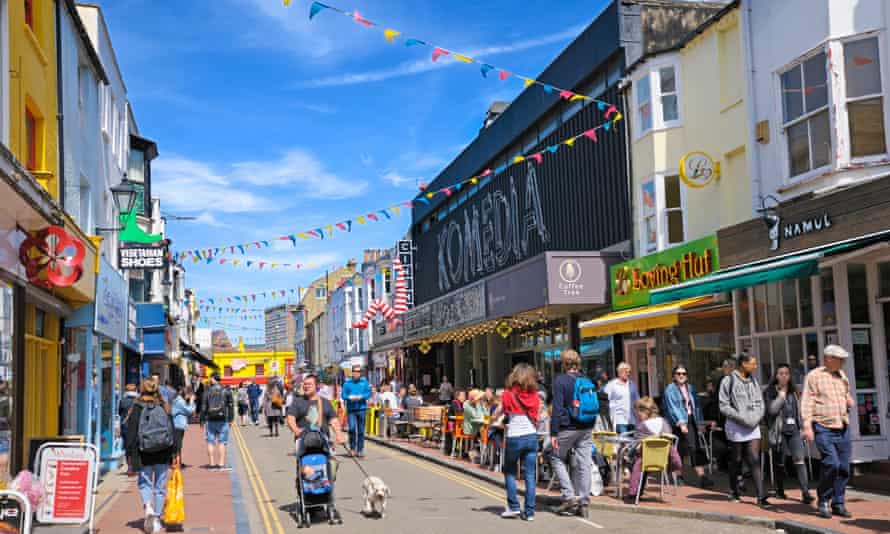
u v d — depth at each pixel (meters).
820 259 10.91
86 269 14.02
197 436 27.11
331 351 67.19
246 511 11.26
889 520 8.95
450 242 34.47
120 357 20.17
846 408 9.37
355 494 12.76
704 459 14.33
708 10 20.30
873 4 11.80
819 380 9.41
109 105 19.72
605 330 17.61
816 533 8.49
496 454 14.99
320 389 20.67
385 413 24.30
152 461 9.72
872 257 11.27
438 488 13.27
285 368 82.06
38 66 12.84
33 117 13.12
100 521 10.55
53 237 11.03
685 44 17.52
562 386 10.27
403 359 42.28
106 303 16.25
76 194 15.41
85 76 16.81
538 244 24.92
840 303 11.53
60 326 14.52
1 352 10.29
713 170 16.25
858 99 11.89
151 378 9.98
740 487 11.38
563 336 24.03
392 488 13.30
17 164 8.75
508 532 9.24
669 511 10.11
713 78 16.69
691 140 17.42
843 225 11.16
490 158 28.83
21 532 7.44
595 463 12.27
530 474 10.12
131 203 17.31
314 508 10.78
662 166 18.00
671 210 17.92
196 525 10.09
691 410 12.34
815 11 12.55
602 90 20.98
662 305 16.73
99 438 16.69
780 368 10.80
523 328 28.22
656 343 18.44
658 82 18.23
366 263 53.25
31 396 12.59
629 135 19.41
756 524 9.28
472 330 27.48
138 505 11.96
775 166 13.69
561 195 23.38
